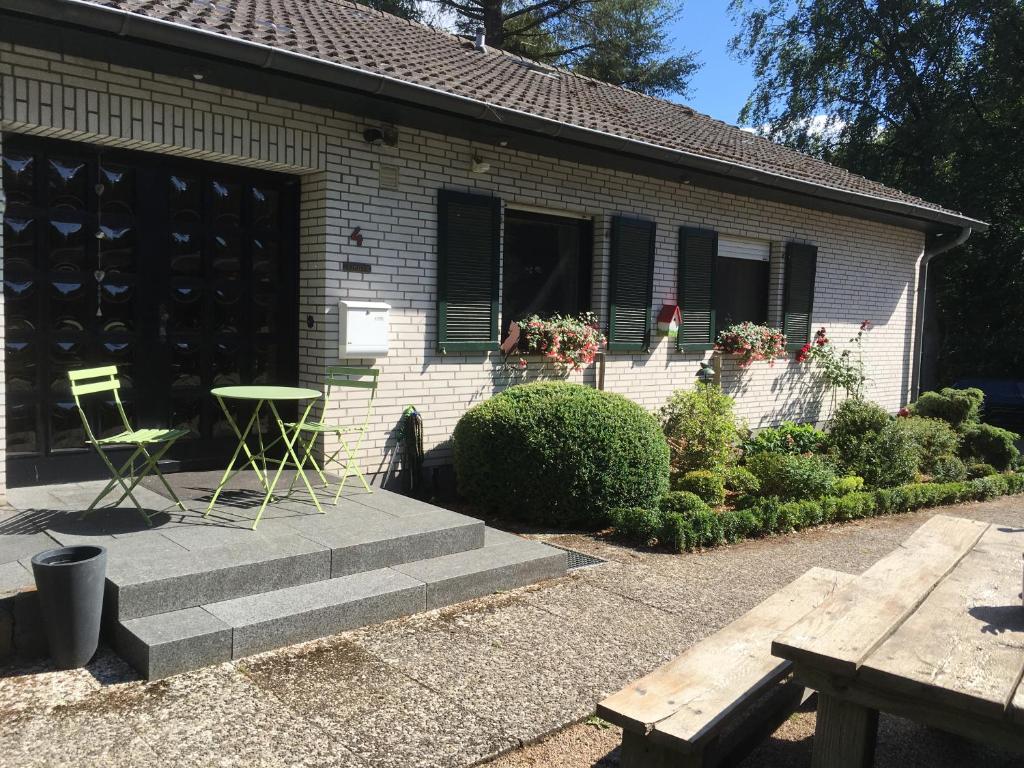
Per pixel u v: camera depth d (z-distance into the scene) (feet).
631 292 27.94
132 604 12.00
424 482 22.88
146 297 18.98
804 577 11.30
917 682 6.97
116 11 14.52
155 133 17.30
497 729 10.43
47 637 11.41
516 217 25.67
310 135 19.77
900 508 25.84
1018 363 59.88
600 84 41.45
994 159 57.41
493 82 26.61
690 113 43.42
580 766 9.80
